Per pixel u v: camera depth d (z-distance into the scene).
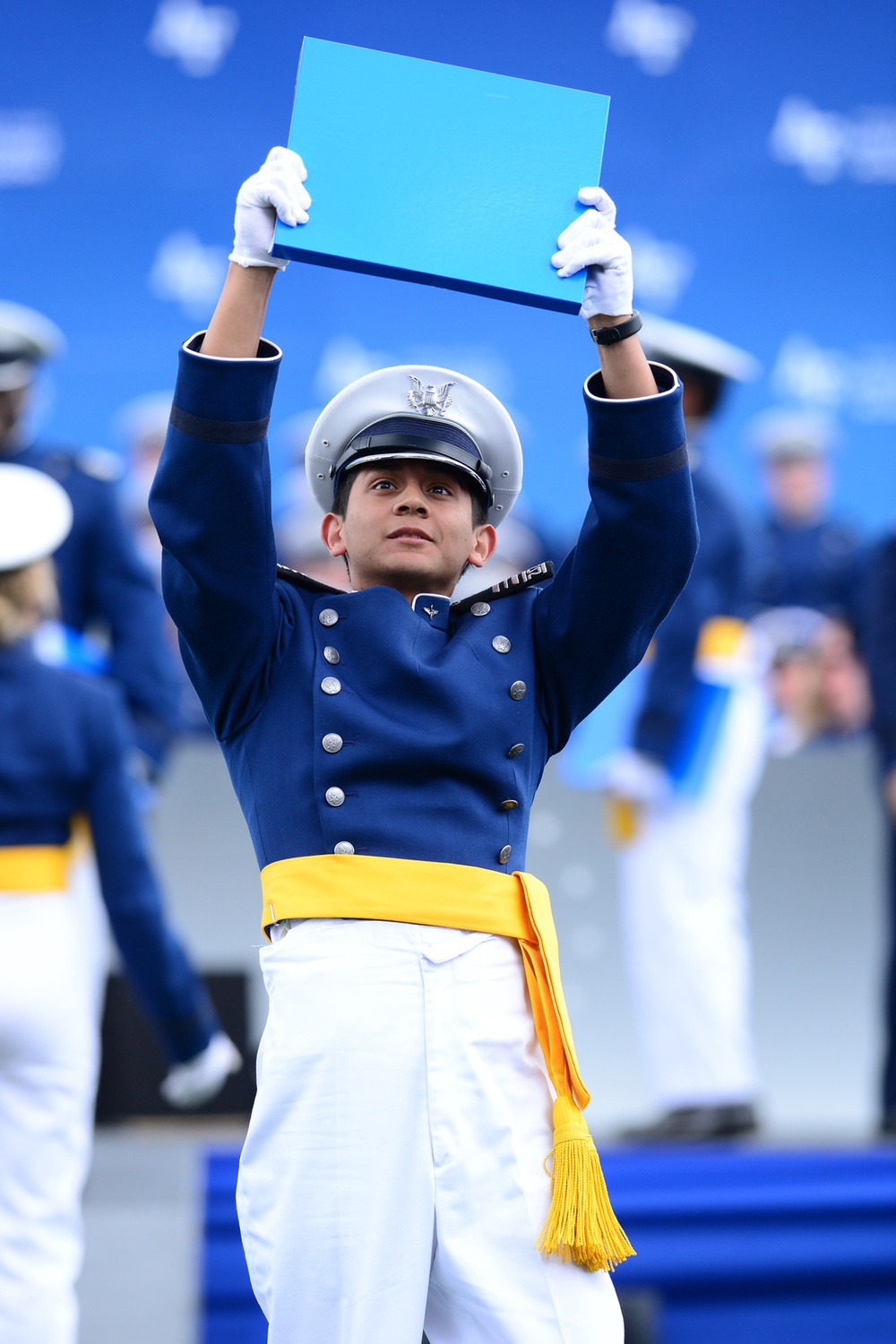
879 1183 17.98
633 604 8.73
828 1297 17.72
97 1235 16.03
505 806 8.51
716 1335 17.47
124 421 24.05
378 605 8.69
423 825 8.28
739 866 20.28
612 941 22.06
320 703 8.48
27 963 13.73
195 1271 16.11
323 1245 7.74
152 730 19.17
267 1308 7.95
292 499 23.84
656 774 19.67
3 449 19.67
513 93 8.76
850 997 22.30
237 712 8.74
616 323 8.52
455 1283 7.79
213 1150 18.06
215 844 22.08
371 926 8.08
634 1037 21.81
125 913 14.45
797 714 23.14
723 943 19.84
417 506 8.86
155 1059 19.95
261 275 8.45
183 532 8.34
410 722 8.44
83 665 19.20
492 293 8.52
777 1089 21.94
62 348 24.11
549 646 8.93
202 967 21.03
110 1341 14.93
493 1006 8.10
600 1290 7.91
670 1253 17.56
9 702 14.23
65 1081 13.80
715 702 19.94
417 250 8.44
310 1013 7.98
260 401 8.38
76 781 14.30
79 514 19.47
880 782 22.23
